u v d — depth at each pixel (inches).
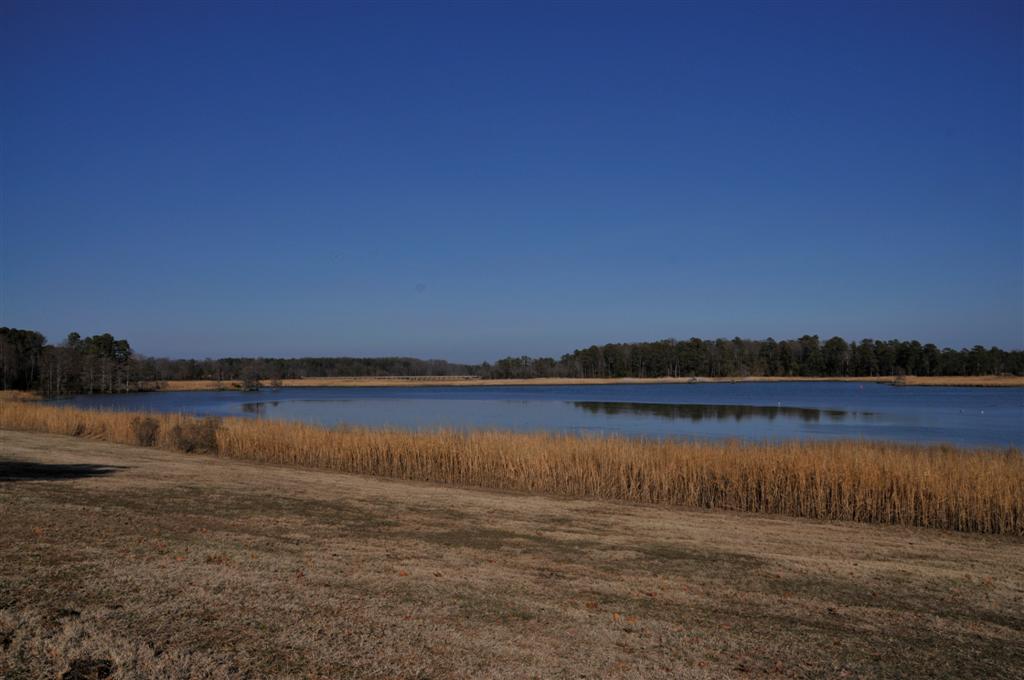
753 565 406.3
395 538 430.6
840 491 638.5
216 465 824.3
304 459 908.6
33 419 1318.9
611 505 651.5
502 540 443.8
